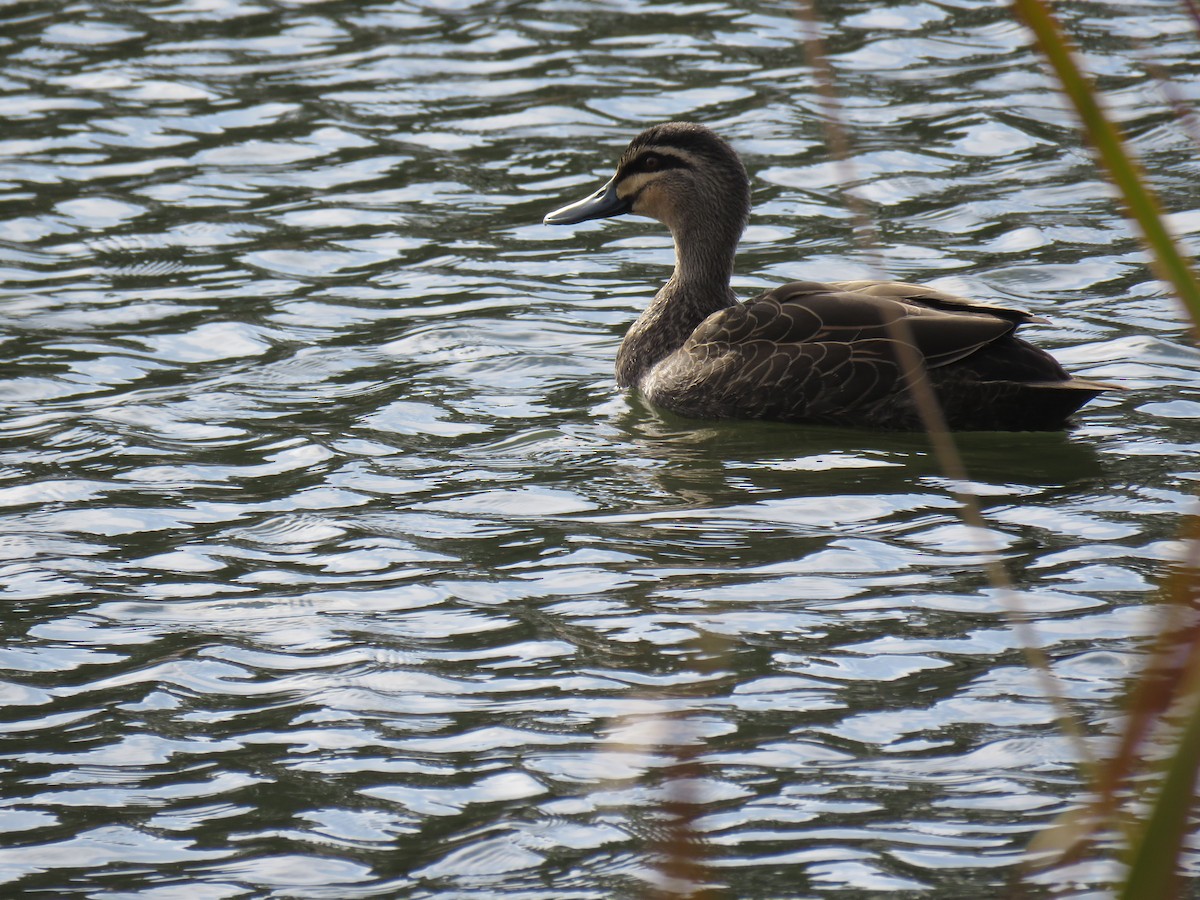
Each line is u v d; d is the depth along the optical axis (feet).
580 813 26.76
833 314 45.60
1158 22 79.00
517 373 50.85
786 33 80.84
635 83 75.41
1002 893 23.66
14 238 61.57
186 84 76.74
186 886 25.04
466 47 80.69
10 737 29.91
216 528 39.52
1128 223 60.64
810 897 23.86
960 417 43.86
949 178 65.41
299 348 52.49
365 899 24.49
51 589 36.22
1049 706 29.37
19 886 25.07
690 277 51.62
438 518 39.91
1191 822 24.53
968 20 81.71
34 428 46.19
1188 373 48.16
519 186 66.33
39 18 85.30
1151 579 34.47
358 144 70.33
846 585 35.22
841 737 28.78
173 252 60.54
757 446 44.29
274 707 30.89
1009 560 36.04
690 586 35.47
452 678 31.78
